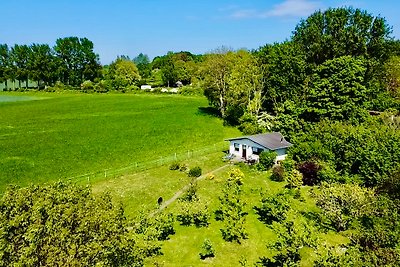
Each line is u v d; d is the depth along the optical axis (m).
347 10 91.50
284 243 34.31
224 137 87.81
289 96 91.06
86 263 20.70
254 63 97.88
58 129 93.94
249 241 39.06
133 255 25.69
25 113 117.50
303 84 89.44
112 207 24.83
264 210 44.25
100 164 67.12
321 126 64.19
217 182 56.81
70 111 122.38
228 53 103.81
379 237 28.20
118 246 22.95
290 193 50.94
